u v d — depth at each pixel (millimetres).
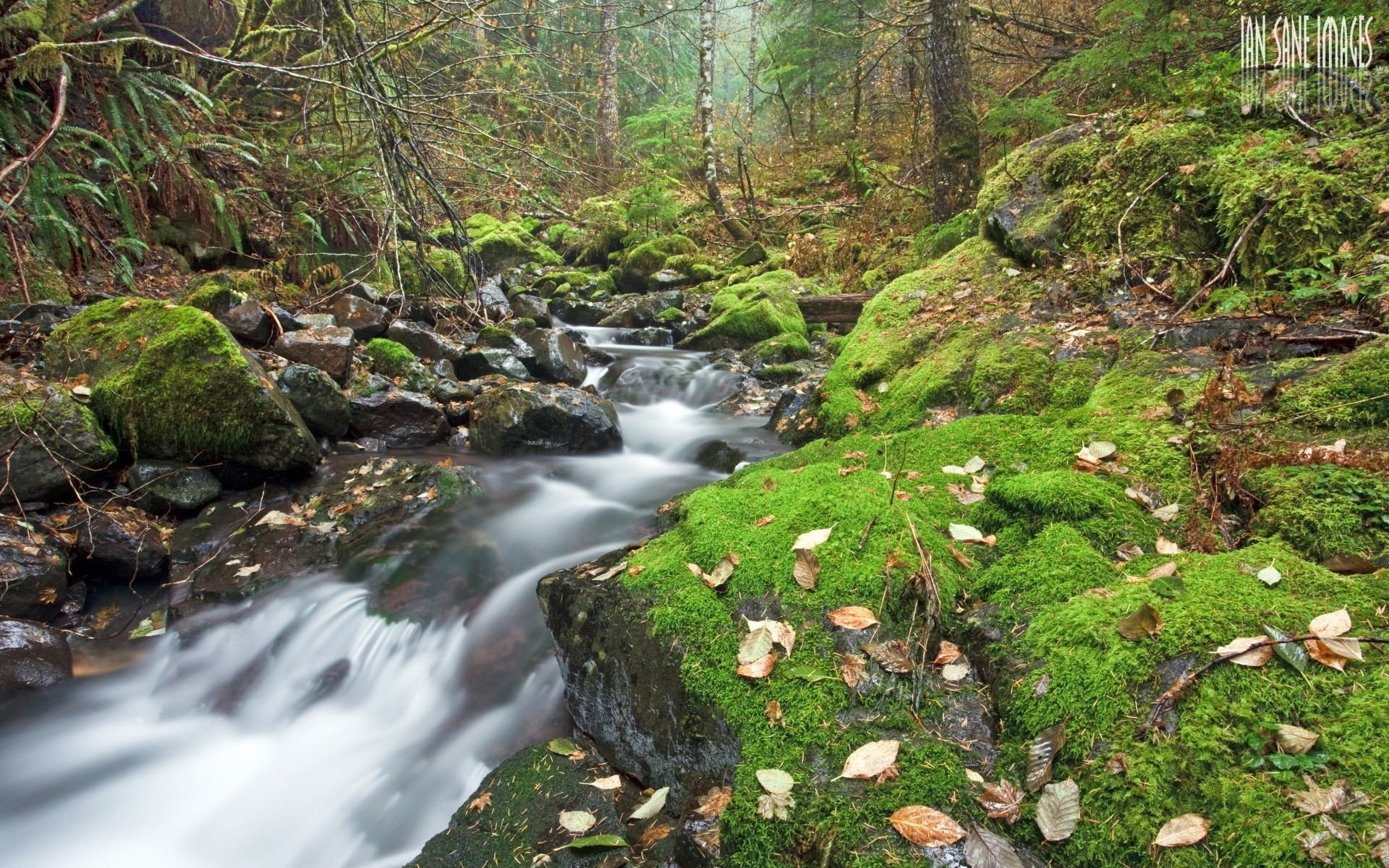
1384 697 1691
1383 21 4668
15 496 3717
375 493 4469
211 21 9023
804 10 15141
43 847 2629
